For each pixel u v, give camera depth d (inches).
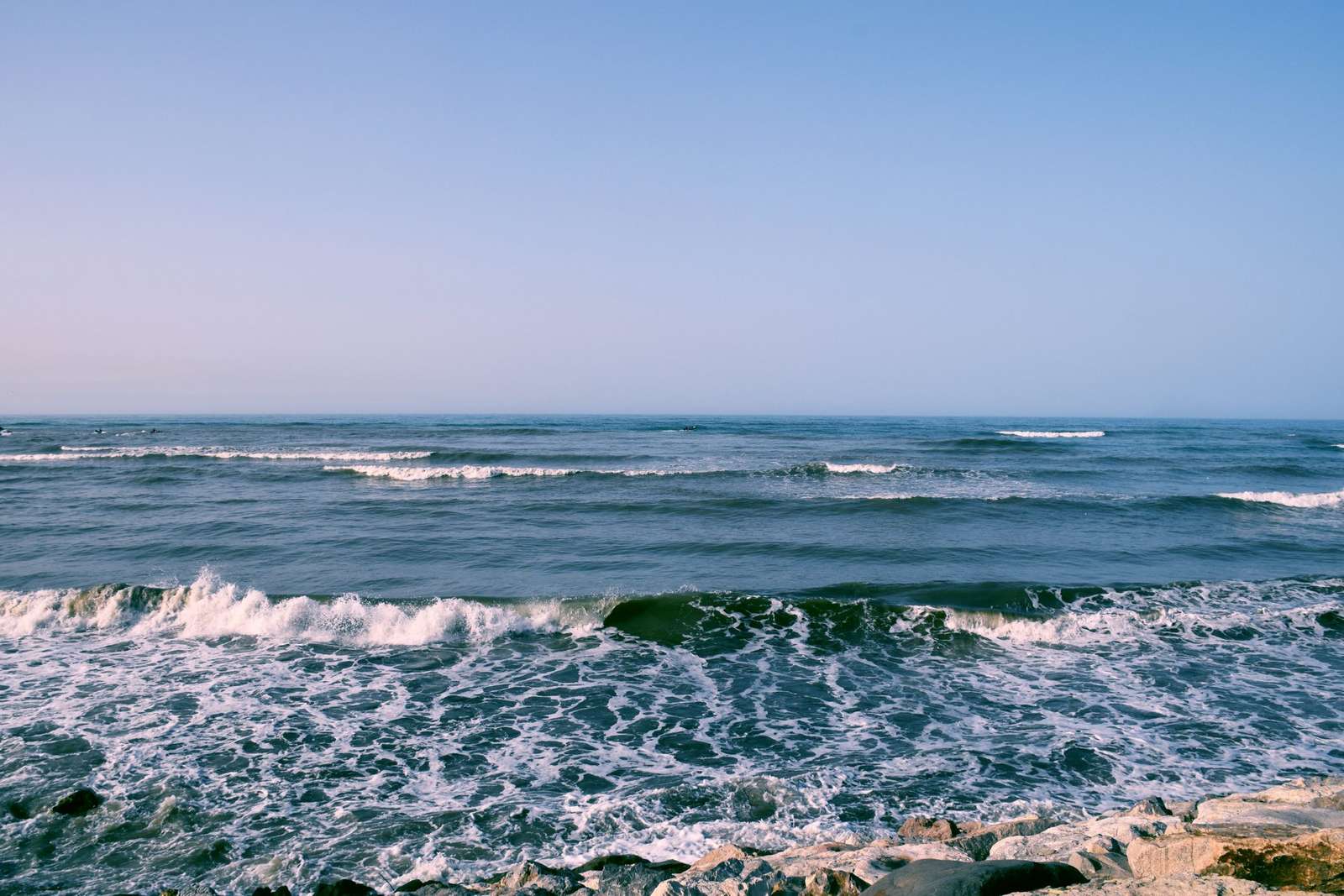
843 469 1384.1
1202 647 486.6
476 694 408.8
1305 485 1286.9
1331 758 334.3
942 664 461.4
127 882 239.9
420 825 273.4
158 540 781.9
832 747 347.3
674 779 315.0
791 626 523.5
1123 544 784.3
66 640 487.8
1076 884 156.6
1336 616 525.0
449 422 4419.3
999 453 1861.5
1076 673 445.7
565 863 246.4
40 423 4015.8
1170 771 322.3
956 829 248.5
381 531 832.3
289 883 237.0
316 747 341.7
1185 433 3176.7
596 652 479.8
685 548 753.6
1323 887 149.6
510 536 807.1
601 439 2463.1
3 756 323.3
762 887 186.7
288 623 510.3
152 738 344.2
